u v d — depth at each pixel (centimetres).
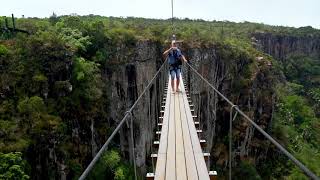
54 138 3350
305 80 15450
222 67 6681
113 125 4894
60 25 4662
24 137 3106
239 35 11438
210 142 6006
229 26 14038
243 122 6316
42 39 3797
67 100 3800
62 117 3678
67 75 3888
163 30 6506
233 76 6819
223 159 6022
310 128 9056
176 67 1677
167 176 766
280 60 16125
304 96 13388
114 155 3897
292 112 9562
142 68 5359
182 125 1177
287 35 16262
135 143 4928
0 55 3553
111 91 4916
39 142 3241
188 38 6378
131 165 4444
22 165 2573
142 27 6525
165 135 1070
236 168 5934
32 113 3275
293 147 7081
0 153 2531
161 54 5838
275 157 6481
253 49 8288
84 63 4088
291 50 16725
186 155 888
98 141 4234
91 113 4094
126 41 5259
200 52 6194
